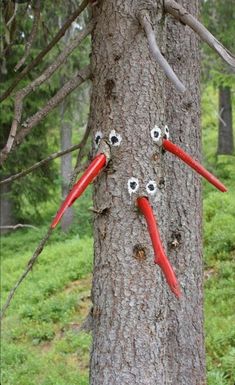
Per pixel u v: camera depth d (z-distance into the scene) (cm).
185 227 425
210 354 615
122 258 232
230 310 705
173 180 421
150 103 232
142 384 234
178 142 421
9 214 1545
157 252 199
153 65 231
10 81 1067
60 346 725
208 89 2327
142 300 233
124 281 232
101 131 235
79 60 1135
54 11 545
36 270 1091
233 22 927
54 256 1155
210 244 928
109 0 232
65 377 636
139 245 231
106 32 233
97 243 240
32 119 231
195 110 428
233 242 905
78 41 235
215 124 2216
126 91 231
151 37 202
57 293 939
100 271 238
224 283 783
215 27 966
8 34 340
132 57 230
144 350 234
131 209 231
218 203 1117
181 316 425
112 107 232
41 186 1462
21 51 1030
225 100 1758
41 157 1363
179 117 421
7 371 670
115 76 232
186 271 426
